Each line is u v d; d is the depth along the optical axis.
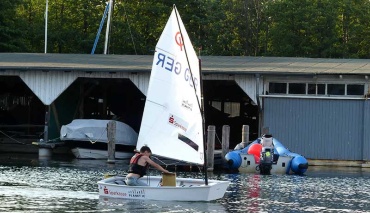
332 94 57.66
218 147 62.47
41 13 102.62
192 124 38.41
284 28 94.88
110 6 80.38
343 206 38.19
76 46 97.00
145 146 37.78
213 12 97.38
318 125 57.84
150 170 52.41
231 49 101.00
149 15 97.56
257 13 105.50
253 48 104.75
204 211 34.97
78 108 66.94
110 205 35.81
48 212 33.97
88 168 52.84
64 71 59.66
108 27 80.19
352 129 57.53
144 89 58.84
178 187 37.00
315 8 94.19
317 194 42.25
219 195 38.28
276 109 58.09
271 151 52.66
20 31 92.06
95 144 61.00
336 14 94.88
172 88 38.72
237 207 36.56
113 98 72.50
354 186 46.19
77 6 98.88
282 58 66.25
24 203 36.12
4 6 91.56
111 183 38.12
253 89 57.50
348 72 56.44
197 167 53.88
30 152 65.88
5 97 73.19
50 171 50.19
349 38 99.06
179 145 38.62
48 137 62.47
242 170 53.50
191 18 95.50
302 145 58.00
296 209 36.88
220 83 66.94
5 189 40.62
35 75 60.25
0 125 65.62
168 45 38.72
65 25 99.56
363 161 57.53
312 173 53.47
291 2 94.94
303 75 56.31
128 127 62.16
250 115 72.44
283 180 48.72
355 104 57.44
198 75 38.94
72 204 35.97
